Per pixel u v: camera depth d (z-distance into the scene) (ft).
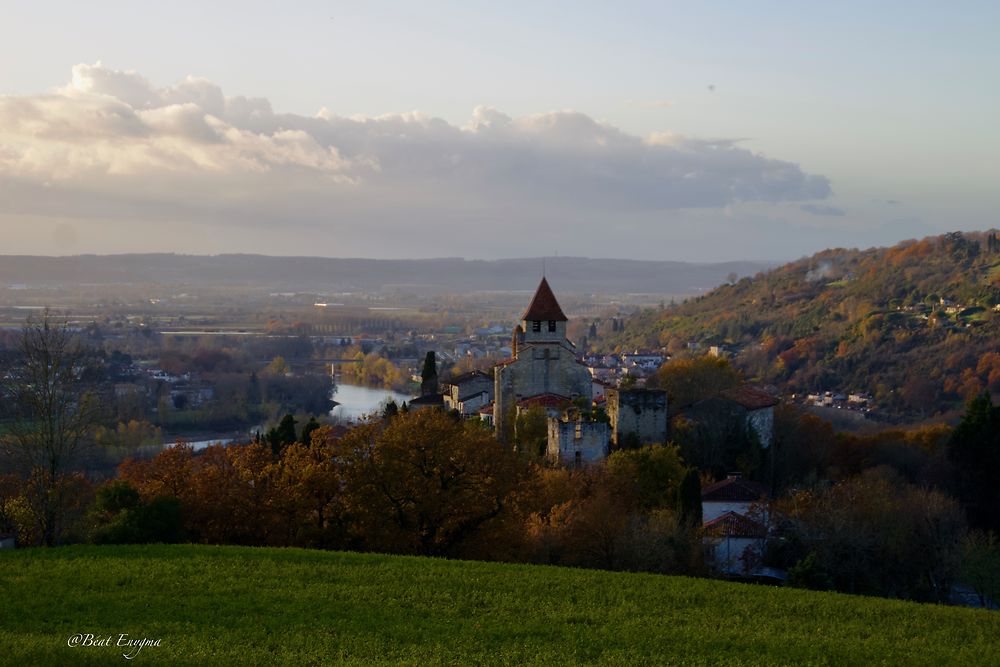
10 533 269.85
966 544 273.13
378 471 254.47
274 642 176.35
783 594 222.07
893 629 199.21
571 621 197.26
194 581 212.02
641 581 226.79
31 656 162.20
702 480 341.82
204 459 300.40
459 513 253.85
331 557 234.99
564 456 356.59
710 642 186.60
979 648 187.21
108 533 250.78
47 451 267.18
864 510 286.05
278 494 260.42
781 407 412.77
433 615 196.44
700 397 426.92
